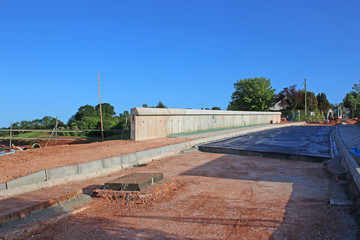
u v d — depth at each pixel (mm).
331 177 7320
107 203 5688
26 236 4172
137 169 9289
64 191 6156
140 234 4211
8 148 13242
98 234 4246
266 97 42344
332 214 4695
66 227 4531
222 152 12414
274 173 8180
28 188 6410
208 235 4094
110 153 9953
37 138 19641
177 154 12117
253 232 4137
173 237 4070
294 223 4398
